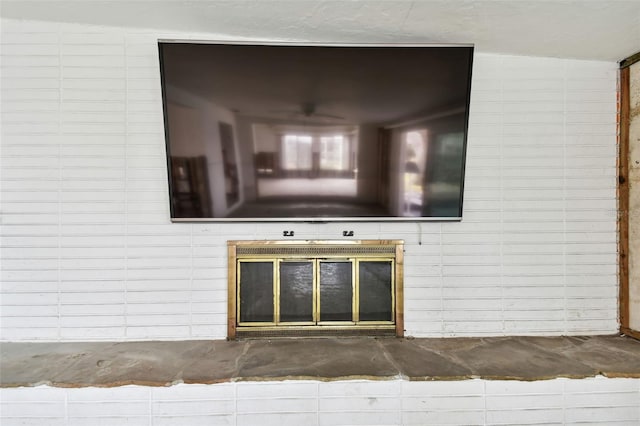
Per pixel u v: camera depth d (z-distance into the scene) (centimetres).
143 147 205
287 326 207
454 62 193
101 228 204
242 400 155
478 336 209
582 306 211
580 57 211
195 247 206
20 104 202
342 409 156
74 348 191
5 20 201
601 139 213
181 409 154
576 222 212
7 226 202
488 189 213
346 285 209
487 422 158
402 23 184
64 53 203
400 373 160
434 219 204
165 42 185
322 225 208
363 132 197
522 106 213
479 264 212
